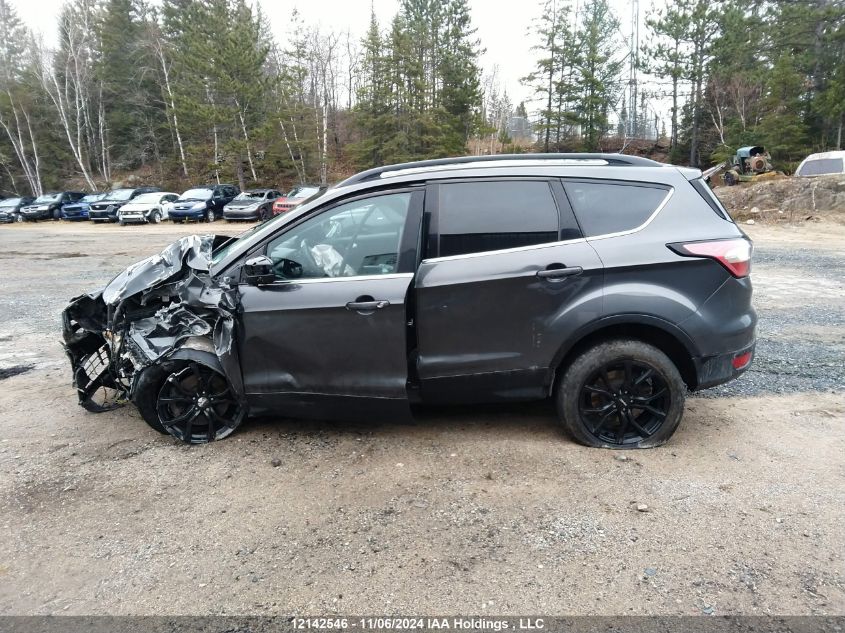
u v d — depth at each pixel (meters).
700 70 31.97
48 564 2.62
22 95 46.91
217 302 3.52
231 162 39.06
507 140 42.62
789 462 3.35
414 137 36.75
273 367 3.57
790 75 26.80
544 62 37.19
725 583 2.37
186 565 2.59
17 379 5.18
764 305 7.49
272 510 3.00
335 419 3.69
